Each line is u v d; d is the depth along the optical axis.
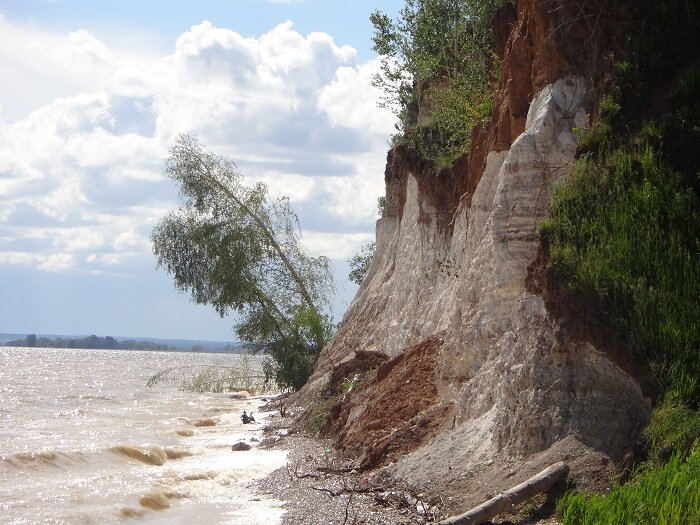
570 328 11.89
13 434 26.55
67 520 14.38
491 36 26.53
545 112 14.18
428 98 31.17
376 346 29.41
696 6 14.01
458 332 16.33
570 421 11.55
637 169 12.96
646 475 9.82
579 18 14.47
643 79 13.82
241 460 20.56
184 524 13.98
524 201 14.04
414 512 12.34
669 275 11.75
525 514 10.71
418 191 27.27
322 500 14.38
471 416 14.37
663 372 10.98
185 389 51.47
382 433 17.34
